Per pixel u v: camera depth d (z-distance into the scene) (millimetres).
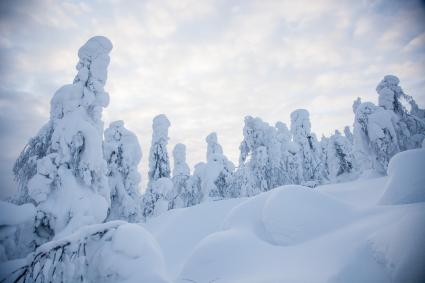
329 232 8914
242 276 7941
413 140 24922
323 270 6746
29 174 13453
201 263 8828
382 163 22453
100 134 15828
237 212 11555
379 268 5527
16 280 4742
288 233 9289
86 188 13680
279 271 7473
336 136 33656
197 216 18031
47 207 11773
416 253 4781
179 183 36750
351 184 17297
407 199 8984
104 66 16594
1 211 6672
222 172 30672
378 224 7617
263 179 32531
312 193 10508
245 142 35906
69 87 15172
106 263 5453
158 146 31422
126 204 22328
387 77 26906
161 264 5820
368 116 23578
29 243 10805
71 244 5371
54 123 14312
